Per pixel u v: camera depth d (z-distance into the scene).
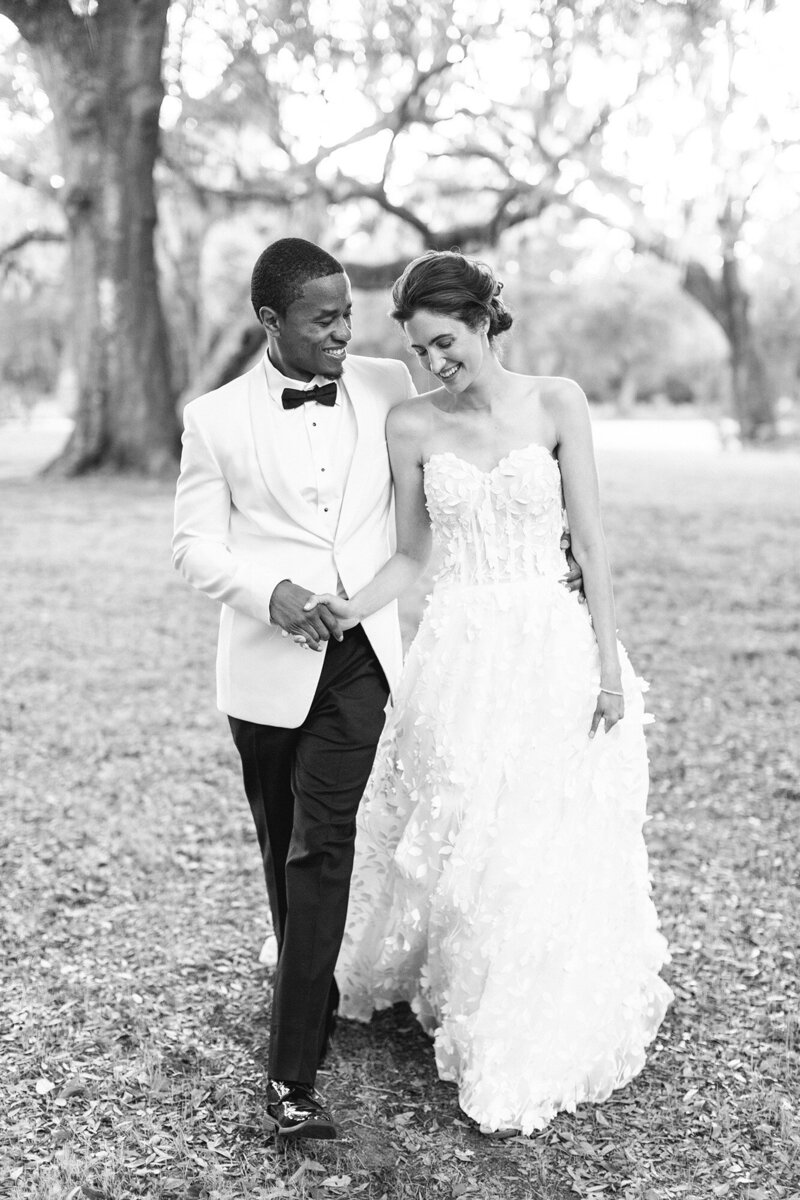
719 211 16.91
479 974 2.83
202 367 23.45
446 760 2.88
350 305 2.68
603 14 9.38
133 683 6.97
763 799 4.97
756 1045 3.07
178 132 18.72
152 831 4.62
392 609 2.94
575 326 41.31
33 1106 2.75
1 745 5.75
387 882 3.11
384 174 19.38
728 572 10.90
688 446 31.70
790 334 32.28
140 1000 3.28
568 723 2.84
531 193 19.69
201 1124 2.71
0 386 30.94
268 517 2.82
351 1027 3.23
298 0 11.22
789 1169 2.55
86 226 17.97
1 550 11.79
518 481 2.84
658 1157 2.62
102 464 18.69
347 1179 2.51
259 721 2.82
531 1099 2.74
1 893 4.00
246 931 3.75
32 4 12.32
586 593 2.92
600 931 2.88
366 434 2.85
